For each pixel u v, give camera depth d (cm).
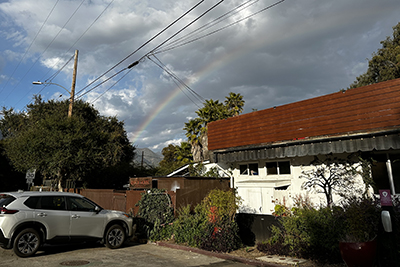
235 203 991
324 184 1017
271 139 1209
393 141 902
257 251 904
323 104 1084
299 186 1146
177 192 1206
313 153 1062
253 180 1317
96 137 1983
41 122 1870
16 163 1838
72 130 1861
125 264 764
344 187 995
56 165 1752
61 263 762
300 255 802
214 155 1422
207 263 796
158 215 1174
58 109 3341
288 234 845
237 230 970
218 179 1373
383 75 2966
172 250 980
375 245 586
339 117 1031
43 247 980
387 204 622
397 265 604
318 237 759
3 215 806
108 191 1592
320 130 1070
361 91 996
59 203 912
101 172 2566
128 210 1379
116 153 3334
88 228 935
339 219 750
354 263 577
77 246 1020
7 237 800
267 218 958
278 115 1212
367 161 973
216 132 1441
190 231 1016
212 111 3588
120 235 1009
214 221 955
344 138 999
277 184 1164
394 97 925
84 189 1811
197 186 1286
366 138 959
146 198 1223
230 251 907
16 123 3675
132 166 3059
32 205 861
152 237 1130
